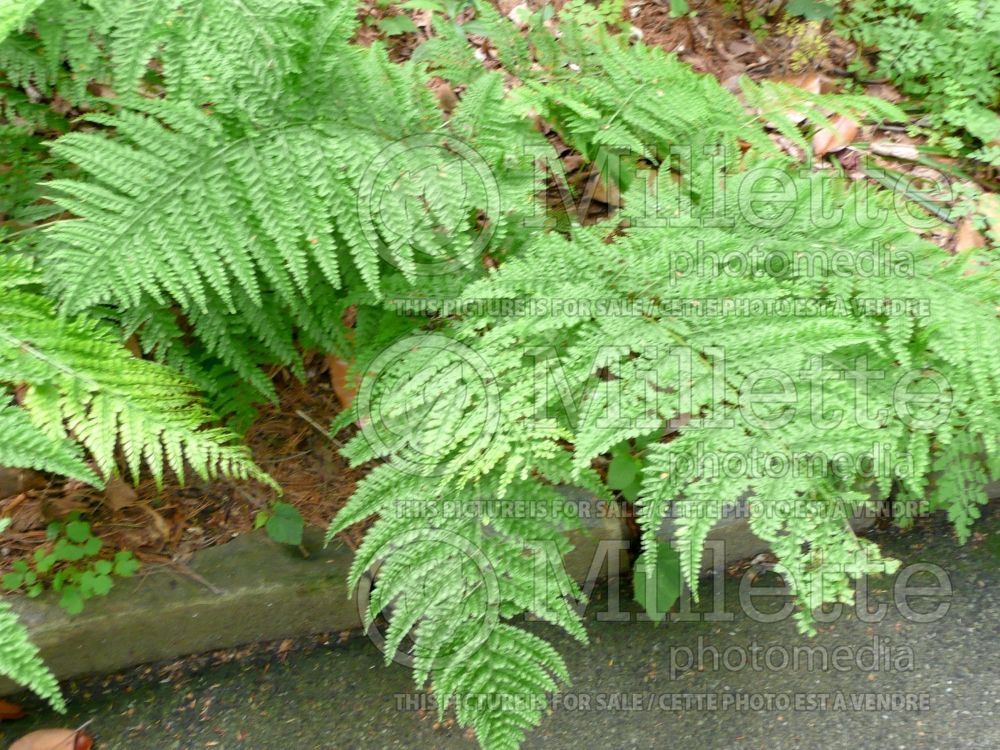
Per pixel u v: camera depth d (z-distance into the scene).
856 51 3.27
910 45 3.04
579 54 2.44
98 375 1.82
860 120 3.04
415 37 3.03
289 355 2.13
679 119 2.31
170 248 1.84
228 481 2.36
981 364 1.94
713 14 3.32
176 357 2.08
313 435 2.45
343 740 2.12
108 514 2.26
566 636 2.31
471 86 2.14
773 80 3.15
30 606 2.12
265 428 2.43
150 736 2.12
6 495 2.22
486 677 1.77
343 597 2.28
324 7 2.01
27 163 2.18
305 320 2.11
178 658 2.28
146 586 2.19
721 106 2.44
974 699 2.19
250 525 2.32
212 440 2.05
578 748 2.10
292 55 1.97
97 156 1.87
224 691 2.21
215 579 2.22
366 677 2.24
